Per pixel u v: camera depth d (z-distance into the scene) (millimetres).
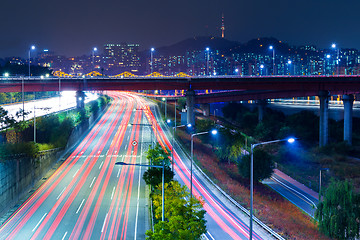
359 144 142125
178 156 97938
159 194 50031
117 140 116688
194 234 36031
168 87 146500
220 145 97938
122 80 141125
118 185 70688
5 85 122000
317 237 49406
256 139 150250
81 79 138125
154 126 143000
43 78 129500
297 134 147625
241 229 50031
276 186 83938
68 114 123312
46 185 70938
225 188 69188
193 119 147250
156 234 35188
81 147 106500
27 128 87000
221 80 144625
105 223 51844
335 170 102625
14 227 50750
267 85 147375
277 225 51469
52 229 49812
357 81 139000
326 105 140375
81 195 64688
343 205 50281
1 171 55906
